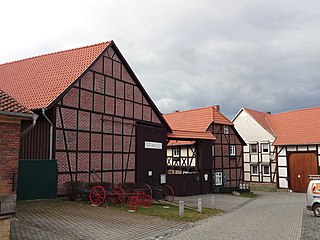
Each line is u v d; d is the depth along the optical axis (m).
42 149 16.55
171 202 21.17
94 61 19.17
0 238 8.82
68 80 17.98
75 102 18.02
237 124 41.78
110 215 14.08
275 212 18.62
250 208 20.94
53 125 16.56
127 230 11.59
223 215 17.23
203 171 30.73
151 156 24.27
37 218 12.23
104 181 19.52
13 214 9.18
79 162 17.98
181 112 37.12
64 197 16.88
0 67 23.28
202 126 32.78
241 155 36.44
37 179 15.85
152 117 24.83
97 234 10.67
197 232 11.89
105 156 19.86
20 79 20.36
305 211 19.12
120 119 21.39
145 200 17.95
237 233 11.79
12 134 9.30
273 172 37.94
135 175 22.45
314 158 33.72
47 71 20.05
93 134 19.08
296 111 39.62
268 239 10.84
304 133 35.34
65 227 11.20
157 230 11.97
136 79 22.91
